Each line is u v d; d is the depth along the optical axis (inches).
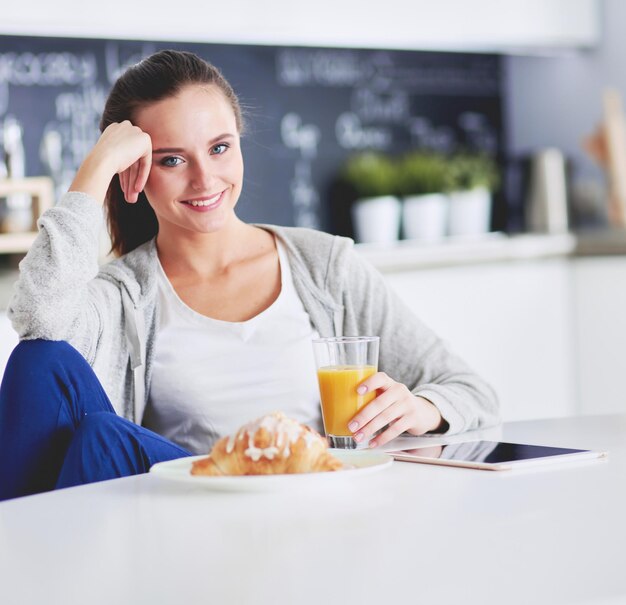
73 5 129.5
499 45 168.2
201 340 67.0
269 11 144.7
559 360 156.5
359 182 168.4
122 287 66.9
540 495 38.7
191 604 27.1
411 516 36.0
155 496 41.2
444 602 26.4
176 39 140.9
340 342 51.1
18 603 28.0
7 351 110.9
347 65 171.6
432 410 56.7
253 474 41.3
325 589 27.7
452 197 172.6
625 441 51.3
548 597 26.4
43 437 54.1
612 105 175.6
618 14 175.2
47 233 60.4
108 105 67.7
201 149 64.8
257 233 70.9
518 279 151.8
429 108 179.0
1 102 141.9
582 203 181.6
